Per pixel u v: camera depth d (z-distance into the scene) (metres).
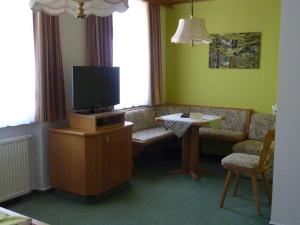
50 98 3.68
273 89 4.97
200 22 3.71
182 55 5.73
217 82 5.45
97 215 3.22
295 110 2.76
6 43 3.26
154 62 5.45
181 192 3.82
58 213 3.26
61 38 3.84
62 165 3.60
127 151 3.92
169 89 5.96
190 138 4.39
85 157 3.40
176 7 5.70
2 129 3.35
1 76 3.24
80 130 3.54
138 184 4.09
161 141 5.09
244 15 5.09
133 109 5.22
